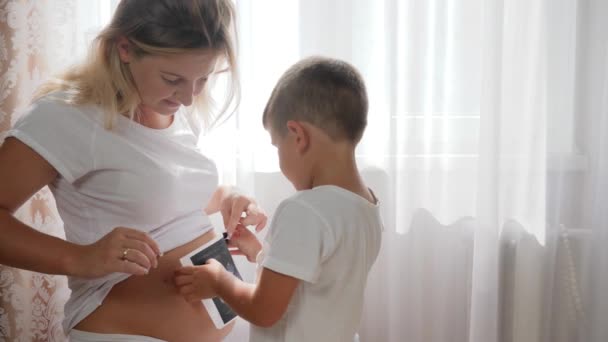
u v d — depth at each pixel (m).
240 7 1.94
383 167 2.03
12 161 1.18
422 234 2.08
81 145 1.22
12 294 1.92
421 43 1.97
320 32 1.98
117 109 1.27
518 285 2.08
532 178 2.02
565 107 2.01
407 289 2.10
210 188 1.46
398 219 2.06
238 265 2.02
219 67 1.47
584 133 2.04
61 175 1.27
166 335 1.31
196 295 1.29
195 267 1.30
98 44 1.28
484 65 1.95
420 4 1.95
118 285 1.29
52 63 1.88
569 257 2.09
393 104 1.97
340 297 1.24
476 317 2.05
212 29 1.24
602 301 2.07
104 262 1.15
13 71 1.85
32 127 1.19
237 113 1.96
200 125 1.60
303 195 1.22
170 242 1.36
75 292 1.34
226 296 1.25
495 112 1.95
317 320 1.23
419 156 2.04
